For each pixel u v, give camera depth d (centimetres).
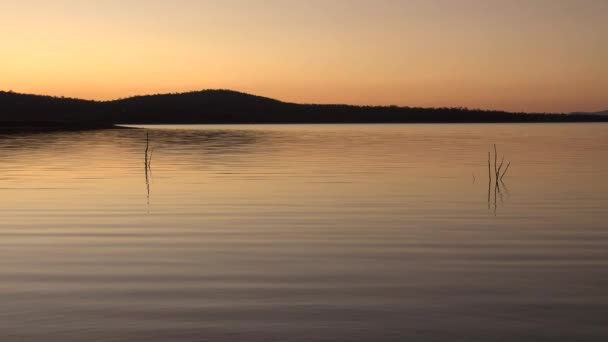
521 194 2398
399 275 1152
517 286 1074
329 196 2314
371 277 1138
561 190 2531
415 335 838
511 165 3781
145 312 933
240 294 1027
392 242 1466
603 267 1215
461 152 5147
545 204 2123
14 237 1522
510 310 942
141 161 4022
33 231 1602
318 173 3209
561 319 902
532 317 910
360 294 1027
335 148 5731
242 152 5084
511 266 1224
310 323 884
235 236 1539
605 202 2175
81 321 893
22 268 1204
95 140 7000
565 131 12588
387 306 962
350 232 1595
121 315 920
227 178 2958
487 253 1345
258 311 938
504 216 1861
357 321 893
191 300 993
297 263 1249
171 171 3325
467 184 2731
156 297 1009
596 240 1492
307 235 1553
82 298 1004
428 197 2298
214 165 3734
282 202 2153
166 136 8688
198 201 2173
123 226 1678
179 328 865
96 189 2514
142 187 2589
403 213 1914
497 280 1115
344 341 819
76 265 1230
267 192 2430
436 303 977
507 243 1455
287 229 1636
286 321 893
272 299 999
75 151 5022
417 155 4728
